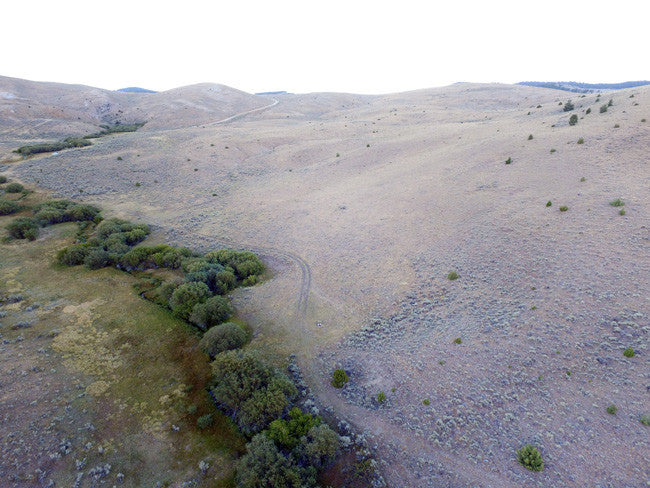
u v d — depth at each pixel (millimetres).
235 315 41250
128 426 28031
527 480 21516
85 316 40531
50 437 26422
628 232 37094
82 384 31453
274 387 28672
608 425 22938
